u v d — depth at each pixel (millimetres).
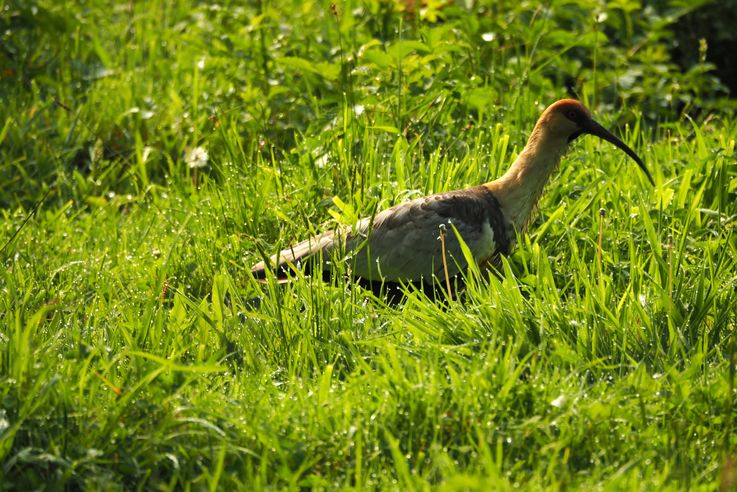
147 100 14742
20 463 7023
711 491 6734
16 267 10398
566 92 14258
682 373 7922
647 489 6754
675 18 15273
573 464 7184
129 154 13969
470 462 6941
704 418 7598
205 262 10797
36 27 16000
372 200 11000
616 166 12180
